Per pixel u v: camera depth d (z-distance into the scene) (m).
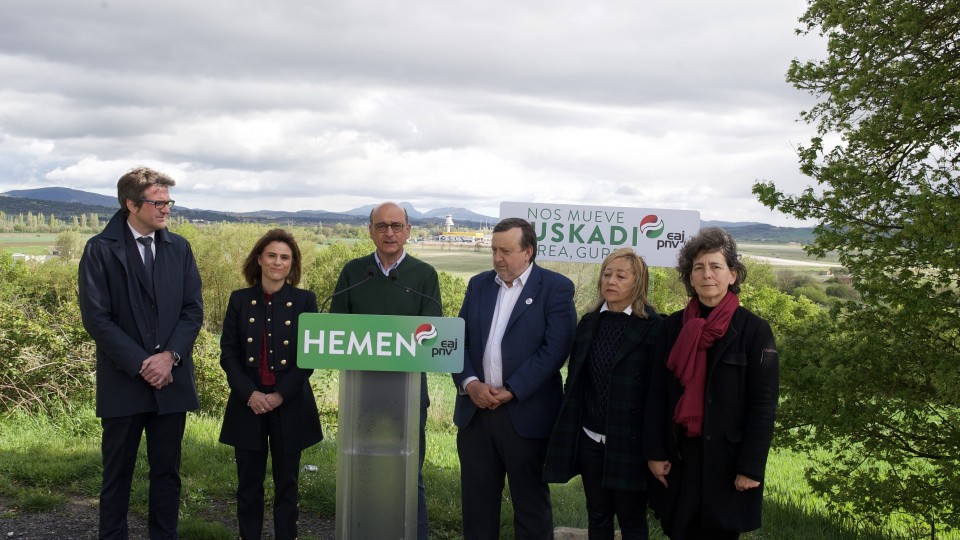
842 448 7.89
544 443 3.90
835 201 7.91
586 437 3.77
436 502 5.47
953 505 7.03
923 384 7.60
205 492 5.38
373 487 3.10
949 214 7.03
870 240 7.88
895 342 7.46
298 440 4.24
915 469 7.58
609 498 3.79
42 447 6.25
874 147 8.46
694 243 3.43
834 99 8.79
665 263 5.57
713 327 3.27
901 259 7.67
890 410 7.48
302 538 4.60
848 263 7.89
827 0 9.16
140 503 4.99
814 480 7.70
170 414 4.13
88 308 3.93
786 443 8.08
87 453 6.03
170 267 4.18
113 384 3.99
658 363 3.47
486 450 3.94
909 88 8.02
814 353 7.90
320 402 10.39
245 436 4.18
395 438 3.11
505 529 4.95
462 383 3.93
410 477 3.11
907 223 7.21
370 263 4.52
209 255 48.06
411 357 3.04
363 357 3.03
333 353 3.02
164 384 4.03
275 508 4.27
